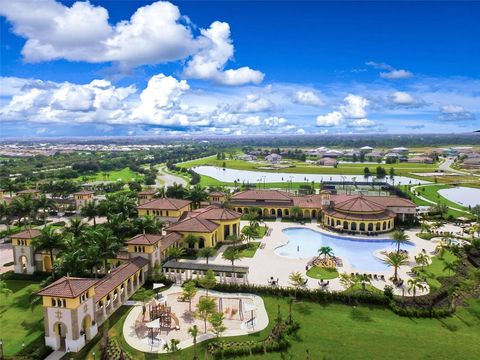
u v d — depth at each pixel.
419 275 83.12
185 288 68.94
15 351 54.69
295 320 63.94
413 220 128.12
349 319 64.81
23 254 85.50
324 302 71.19
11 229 126.56
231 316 65.25
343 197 138.12
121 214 101.69
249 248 104.19
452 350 55.41
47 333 55.78
